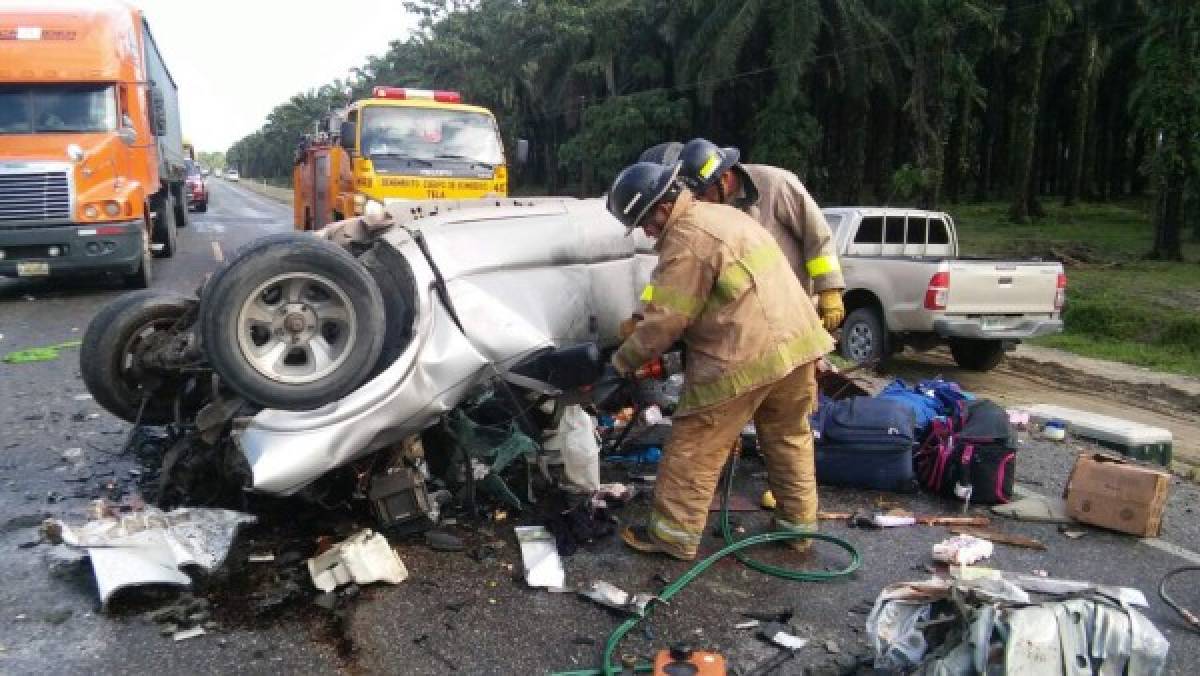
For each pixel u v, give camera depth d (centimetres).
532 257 501
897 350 990
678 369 455
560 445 473
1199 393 1070
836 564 434
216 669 324
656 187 390
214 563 385
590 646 348
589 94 4194
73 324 998
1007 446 518
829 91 3038
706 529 471
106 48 1204
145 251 1230
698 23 3144
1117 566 442
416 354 414
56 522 387
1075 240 2548
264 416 398
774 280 400
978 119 3900
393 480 427
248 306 396
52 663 325
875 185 3422
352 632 352
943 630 294
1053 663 269
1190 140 2103
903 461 528
